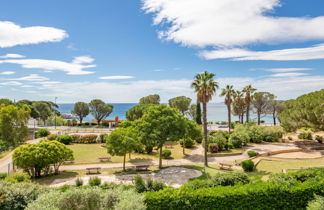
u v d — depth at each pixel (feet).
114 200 24.88
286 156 77.05
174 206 28.48
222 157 79.92
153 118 65.31
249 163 60.03
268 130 107.45
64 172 61.77
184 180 50.06
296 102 94.58
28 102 216.74
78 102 202.90
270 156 77.10
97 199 24.56
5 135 96.78
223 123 206.08
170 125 64.03
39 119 204.23
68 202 23.45
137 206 22.43
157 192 30.01
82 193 24.20
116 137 62.39
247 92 131.75
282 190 29.68
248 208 29.09
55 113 262.26
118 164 71.10
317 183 30.89
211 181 34.65
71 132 138.62
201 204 28.76
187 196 28.91
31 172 58.85
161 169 63.21
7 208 26.48
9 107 98.94
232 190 30.12
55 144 59.21
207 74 72.23
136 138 67.15
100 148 95.55
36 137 125.39
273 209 29.19
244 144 97.96
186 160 77.51
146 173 58.59
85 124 195.72
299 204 29.58
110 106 205.26
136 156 83.25
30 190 28.96
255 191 29.50
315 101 80.79
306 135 108.37
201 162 74.08
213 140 89.30
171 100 206.28
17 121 101.40
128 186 35.45
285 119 97.50
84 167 67.05
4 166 67.56
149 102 208.33
